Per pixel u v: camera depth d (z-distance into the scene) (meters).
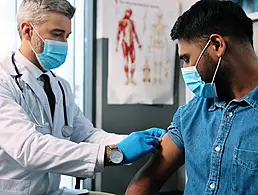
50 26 1.54
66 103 1.76
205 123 1.11
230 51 1.03
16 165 1.47
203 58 1.05
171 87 3.15
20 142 1.31
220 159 1.02
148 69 3.01
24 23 1.56
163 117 3.14
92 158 1.29
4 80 1.50
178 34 1.09
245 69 1.05
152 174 1.27
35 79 1.61
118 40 2.85
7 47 2.42
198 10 1.06
